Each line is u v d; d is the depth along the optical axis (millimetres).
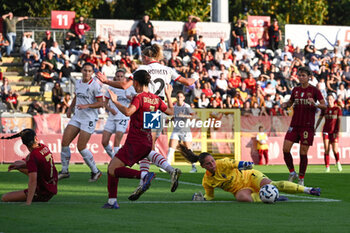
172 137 51438
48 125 64125
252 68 85938
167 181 38656
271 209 24109
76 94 36156
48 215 21172
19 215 21062
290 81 86000
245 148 68812
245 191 26734
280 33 93875
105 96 39188
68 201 25969
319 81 87750
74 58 84125
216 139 67250
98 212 22266
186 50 87062
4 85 72812
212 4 92875
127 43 85625
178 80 29688
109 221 19953
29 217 20562
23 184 34438
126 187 33438
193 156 26875
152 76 29031
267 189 25859
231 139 67562
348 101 84438
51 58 79625
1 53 87438
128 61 81188
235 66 83812
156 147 64812
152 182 37688
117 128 39719
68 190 31109
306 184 39125
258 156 69125
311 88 35625
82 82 35938
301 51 95500
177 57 83500
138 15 140125
